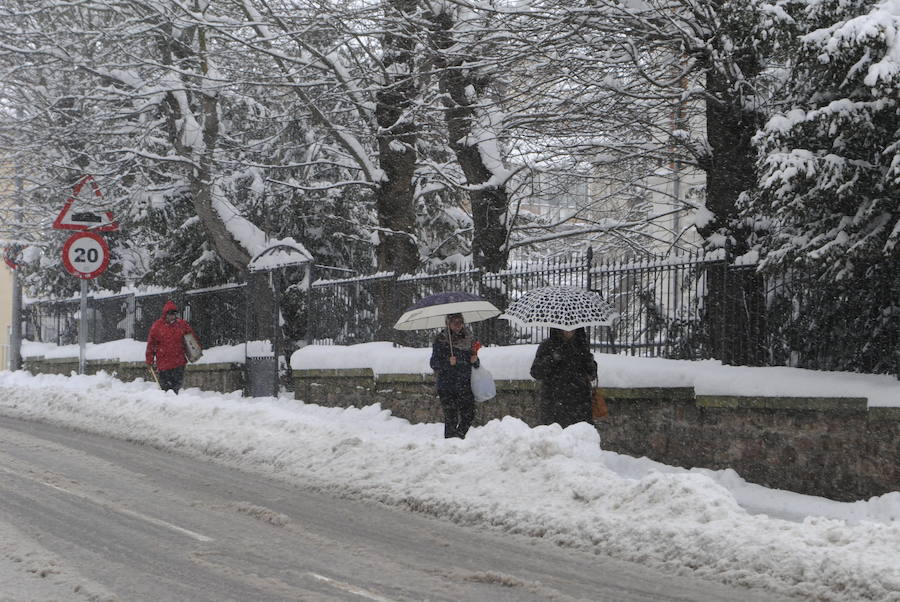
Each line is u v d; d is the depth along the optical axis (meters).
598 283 23.78
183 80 35.56
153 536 13.39
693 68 25.55
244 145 37.75
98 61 35.72
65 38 35.22
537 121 29.09
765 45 19.28
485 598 10.37
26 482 17.67
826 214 18.45
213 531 13.77
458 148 31.53
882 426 16.81
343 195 40.28
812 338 19.42
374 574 11.40
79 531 13.66
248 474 19.33
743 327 20.59
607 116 28.06
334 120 36.28
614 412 21.73
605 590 10.84
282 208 39.78
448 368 21.95
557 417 20.38
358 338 31.62
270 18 30.34
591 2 25.98
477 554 12.57
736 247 22.70
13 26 35.53
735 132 24.47
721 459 19.56
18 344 52.84
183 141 35.72
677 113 28.80
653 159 31.48
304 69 31.45
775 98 23.23
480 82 29.83
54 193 42.66
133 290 45.66
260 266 35.50
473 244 31.97
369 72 31.78
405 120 31.23
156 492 16.94
